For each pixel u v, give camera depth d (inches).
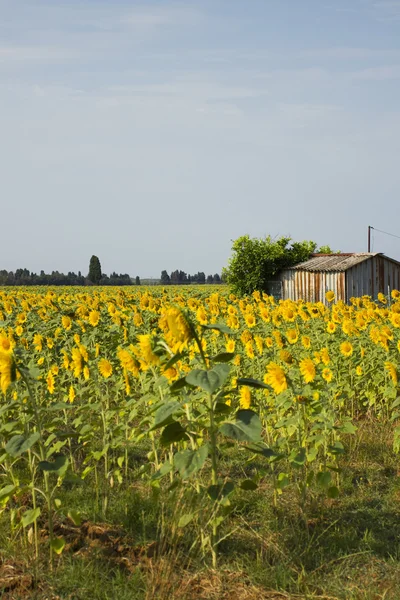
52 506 229.0
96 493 244.1
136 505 234.2
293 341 335.0
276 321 424.5
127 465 277.1
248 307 479.2
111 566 193.3
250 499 240.2
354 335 374.9
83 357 269.4
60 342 395.5
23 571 188.1
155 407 200.4
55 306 528.1
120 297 570.9
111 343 370.6
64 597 175.8
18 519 221.6
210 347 358.6
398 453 288.8
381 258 1065.5
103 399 269.0
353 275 1039.6
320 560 197.3
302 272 1114.7
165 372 205.0
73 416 330.6
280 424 231.1
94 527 217.0
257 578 184.5
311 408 235.5
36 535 193.2
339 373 341.4
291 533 211.2
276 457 195.6
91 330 404.5
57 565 192.2
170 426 182.9
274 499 232.2
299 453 211.9
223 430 171.3
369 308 457.4
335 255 1141.7
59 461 183.2
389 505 242.1
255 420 173.6
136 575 181.9
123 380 293.9
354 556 201.0
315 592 179.0
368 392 335.9
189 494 205.2
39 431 195.0
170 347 197.8
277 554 196.7
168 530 203.0
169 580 174.6
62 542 186.4
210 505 199.6
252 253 1166.3
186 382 172.9
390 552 205.0
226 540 207.3
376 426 326.3
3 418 259.4
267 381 221.3
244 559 195.2
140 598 174.6
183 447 254.7
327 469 259.9
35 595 175.0
